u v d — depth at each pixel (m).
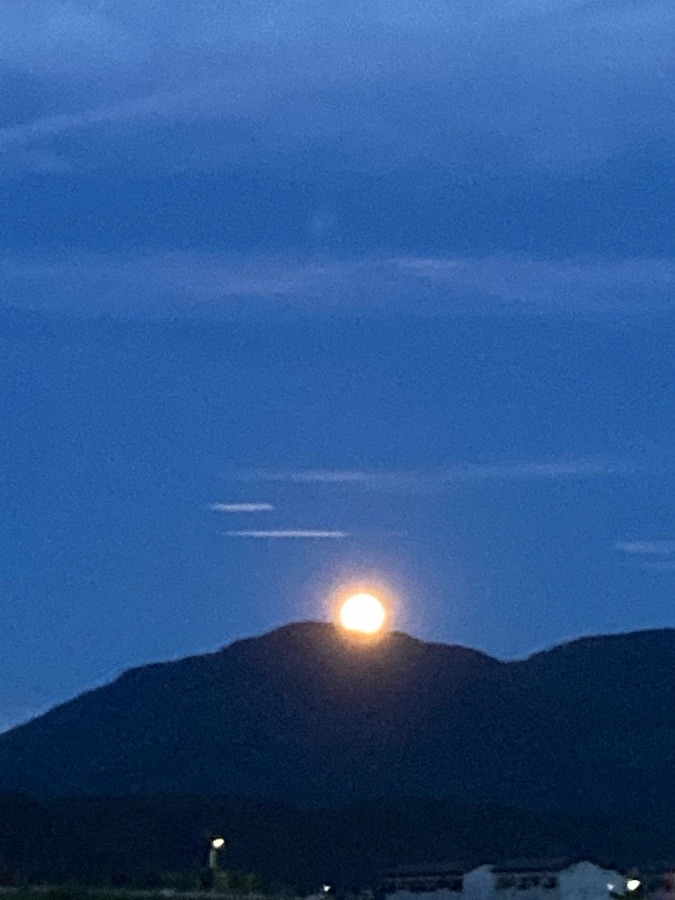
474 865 93.50
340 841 136.50
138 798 142.12
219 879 86.50
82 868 100.06
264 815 141.25
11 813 117.06
